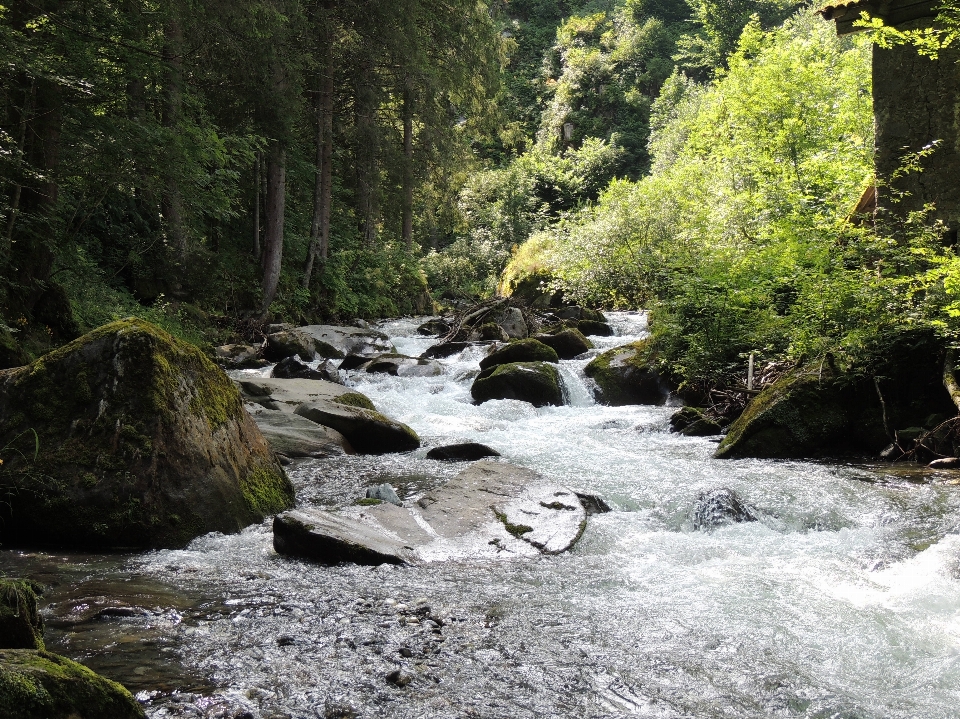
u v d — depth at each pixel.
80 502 5.32
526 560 5.22
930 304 9.06
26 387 5.71
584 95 64.00
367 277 26.73
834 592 4.59
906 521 6.08
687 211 22.83
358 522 5.66
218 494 5.77
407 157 26.22
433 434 9.81
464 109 30.50
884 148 11.69
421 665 3.55
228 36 15.60
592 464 7.86
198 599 4.36
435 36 25.80
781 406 8.76
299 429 8.77
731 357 11.16
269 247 21.44
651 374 11.88
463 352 15.69
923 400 8.93
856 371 8.98
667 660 3.68
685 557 5.31
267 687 3.29
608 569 5.04
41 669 2.48
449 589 4.62
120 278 16.62
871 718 3.21
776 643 3.88
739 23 56.62
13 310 10.90
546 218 46.59
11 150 10.12
